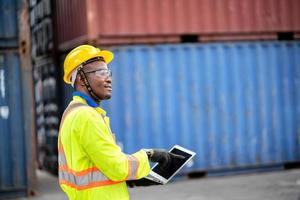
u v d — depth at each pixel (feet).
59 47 53.52
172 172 14.58
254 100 49.21
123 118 45.78
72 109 13.79
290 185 43.57
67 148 13.67
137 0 45.62
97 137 13.26
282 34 50.88
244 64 48.83
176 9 46.78
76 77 14.05
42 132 59.16
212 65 47.91
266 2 49.39
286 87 50.21
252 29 49.03
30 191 43.98
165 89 46.70
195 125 47.52
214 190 42.75
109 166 13.29
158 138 46.60
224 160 48.39
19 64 43.50
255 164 49.24
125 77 45.70
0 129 43.24
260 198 39.19
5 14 42.93
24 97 43.73
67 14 50.37
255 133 49.29
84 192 13.55
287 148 50.34
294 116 50.52
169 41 46.78
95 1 44.27
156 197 40.91
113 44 45.29
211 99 47.91
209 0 47.60
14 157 43.57
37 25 60.80
